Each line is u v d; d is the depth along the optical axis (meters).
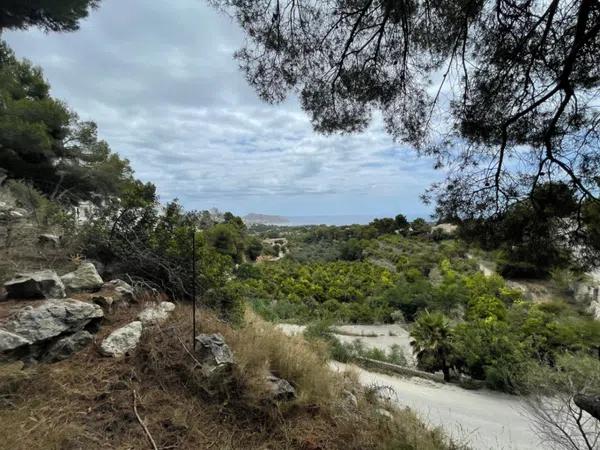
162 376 2.87
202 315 4.01
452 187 3.64
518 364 11.52
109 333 3.22
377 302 29.59
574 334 15.92
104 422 2.34
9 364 2.46
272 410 2.94
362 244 54.44
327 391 3.50
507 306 26.23
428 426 4.47
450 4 3.16
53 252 4.37
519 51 3.14
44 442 2.00
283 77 3.60
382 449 2.92
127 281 4.48
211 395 2.84
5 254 3.98
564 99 3.14
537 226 3.21
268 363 3.51
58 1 10.59
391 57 3.52
